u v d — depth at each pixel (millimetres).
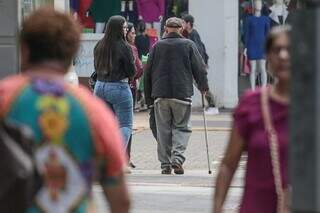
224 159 12289
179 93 30672
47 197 9656
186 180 29391
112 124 9930
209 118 48156
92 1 51969
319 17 7609
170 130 31234
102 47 30766
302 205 7586
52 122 9695
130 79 31094
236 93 52500
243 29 52906
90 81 32469
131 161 34312
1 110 9742
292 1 41281
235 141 12062
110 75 30609
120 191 10102
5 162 9141
